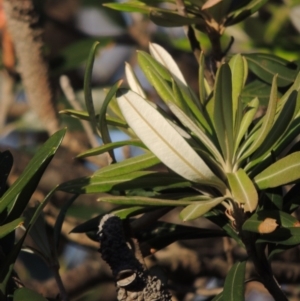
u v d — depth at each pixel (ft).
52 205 6.93
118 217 5.17
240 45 7.61
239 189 5.08
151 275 5.20
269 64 5.87
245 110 5.33
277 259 7.33
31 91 7.07
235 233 5.39
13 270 5.22
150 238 5.54
